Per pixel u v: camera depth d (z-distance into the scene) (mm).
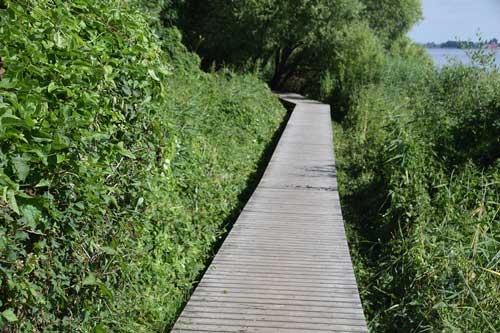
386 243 7684
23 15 3195
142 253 4672
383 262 7195
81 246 3592
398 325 5828
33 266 3021
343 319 4898
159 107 5094
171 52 17578
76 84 3492
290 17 28406
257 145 14586
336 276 5891
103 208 3764
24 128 2910
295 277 5836
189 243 6375
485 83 13328
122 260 4090
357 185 10938
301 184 10219
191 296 5285
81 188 3365
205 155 9578
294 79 33969
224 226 8148
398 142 9891
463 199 8039
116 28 4312
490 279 5797
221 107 15016
